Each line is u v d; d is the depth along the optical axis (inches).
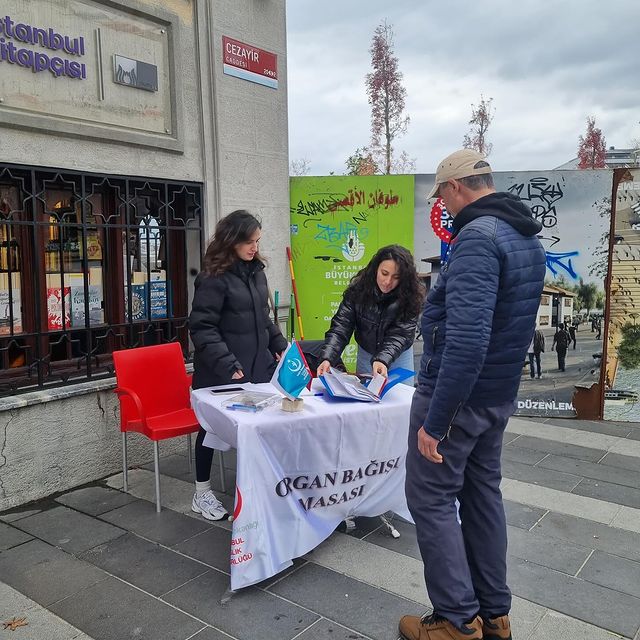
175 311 190.5
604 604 106.4
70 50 148.7
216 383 139.3
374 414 119.0
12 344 152.0
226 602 105.4
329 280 227.8
